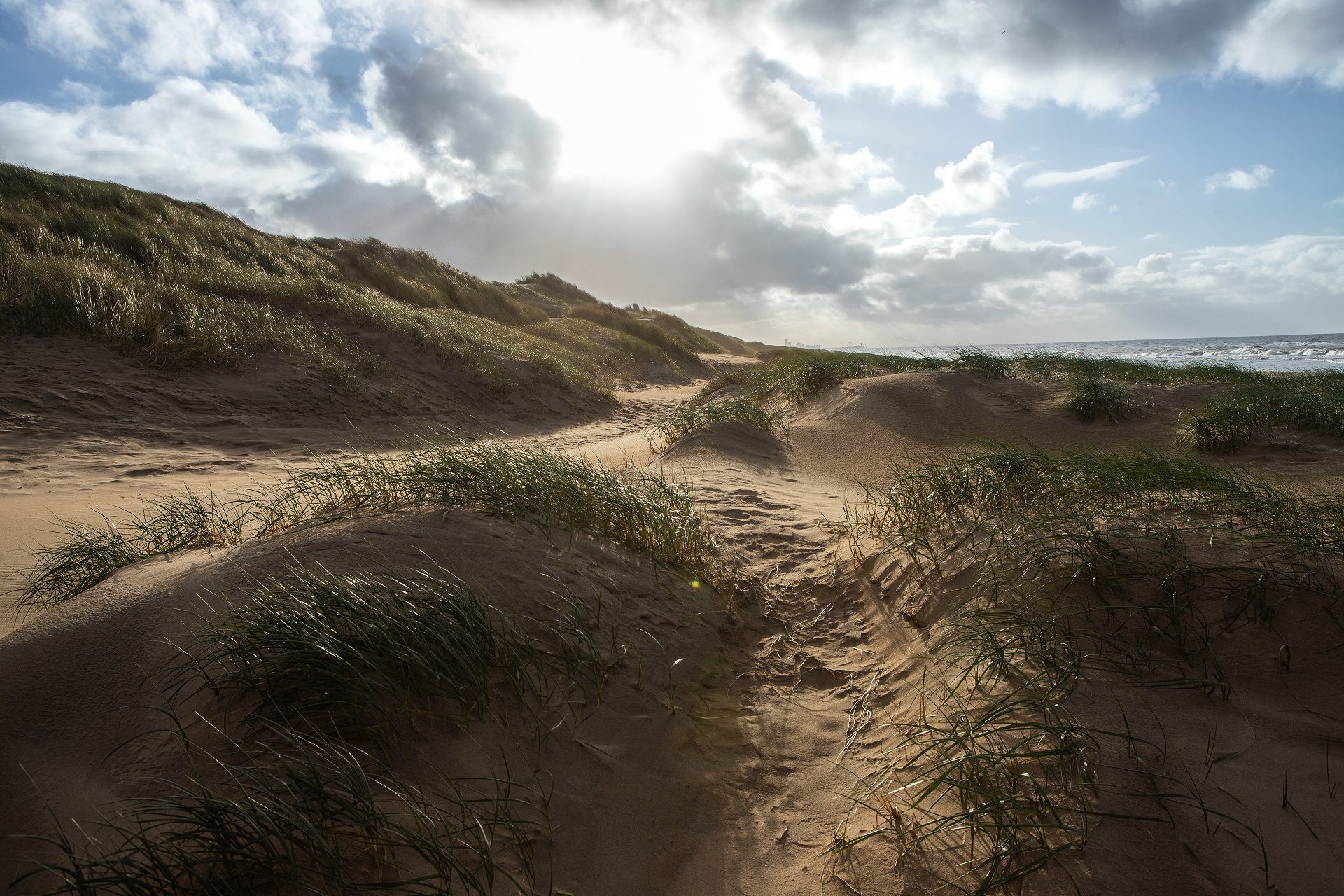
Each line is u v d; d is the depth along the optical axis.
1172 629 2.41
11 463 6.09
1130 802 1.80
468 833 1.78
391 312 13.62
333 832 1.68
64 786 1.73
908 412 8.49
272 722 1.91
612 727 2.34
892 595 3.30
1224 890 1.58
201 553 3.02
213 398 8.54
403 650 2.13
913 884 1.79
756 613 3.41
